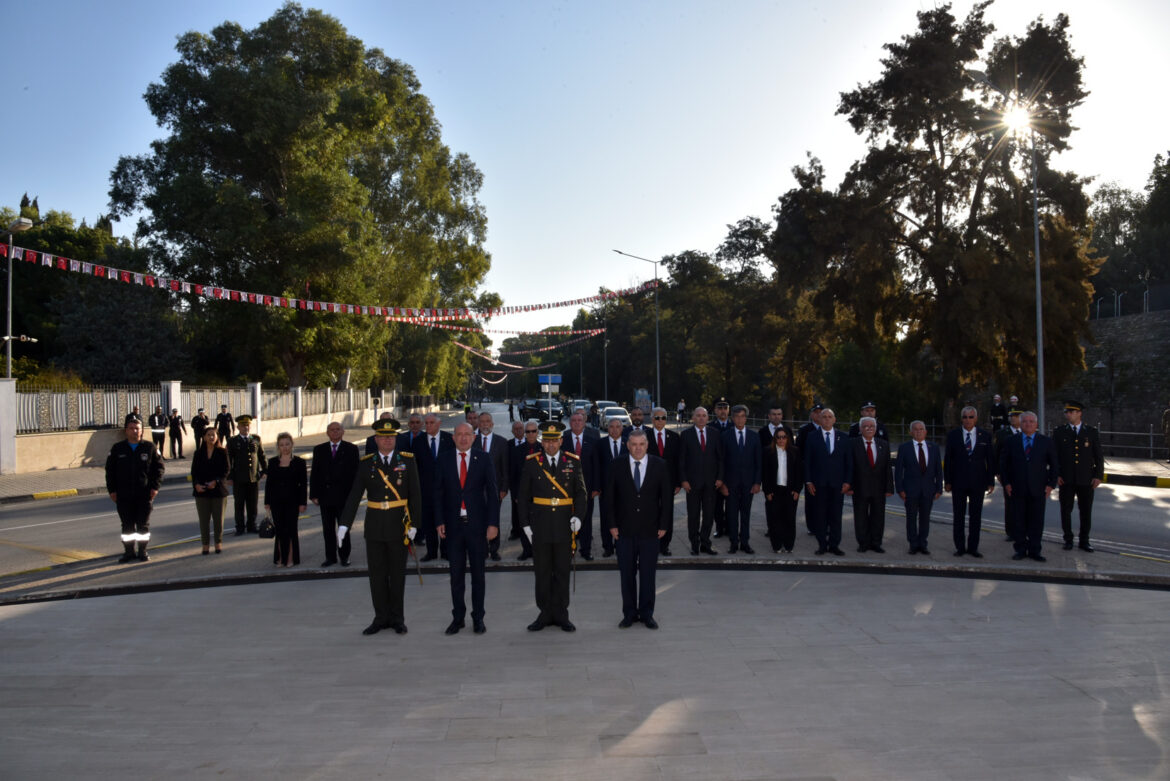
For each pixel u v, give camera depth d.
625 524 7.63
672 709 5.50
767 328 43.69
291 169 37.53
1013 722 5.23
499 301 57.56
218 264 35.53
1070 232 32.09
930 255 32.19
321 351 39.00
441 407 107.00
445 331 58.06
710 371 55.94
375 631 7.52
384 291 44.94
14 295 44.56
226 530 13.94
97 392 27.05
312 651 6.98
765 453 11.27
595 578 9.93
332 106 36.34
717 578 9.72
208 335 39.19
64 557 11.68
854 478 11.04
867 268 32.69
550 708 5.55
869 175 33.00
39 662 6.72
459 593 7.57
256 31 38.94
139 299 39.59
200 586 9.73
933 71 31.89
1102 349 42.19
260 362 45.25
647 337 69.94
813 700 5.64
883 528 11.19
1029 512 10.34
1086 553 10.84
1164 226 60.28
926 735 5.03
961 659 6.52
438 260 50.03
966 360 33.97
